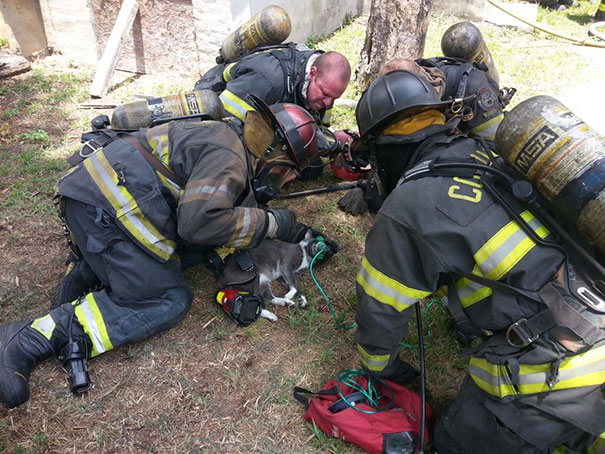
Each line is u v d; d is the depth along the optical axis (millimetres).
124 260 2391
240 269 2822
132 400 2340
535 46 7199
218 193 2189
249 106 3184
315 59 3215
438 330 2750
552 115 1566
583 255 1589
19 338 2328
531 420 1713
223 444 2182
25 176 3838
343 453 2141
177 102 2604
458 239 1658
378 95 1947
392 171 2078
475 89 2980
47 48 5980
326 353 2594
